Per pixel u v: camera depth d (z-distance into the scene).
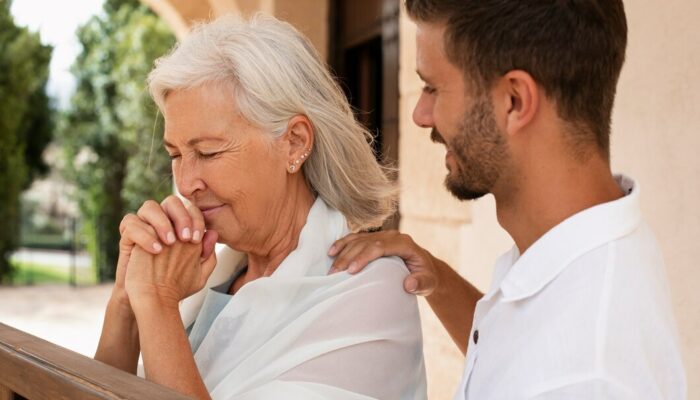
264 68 1.21
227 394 1.19
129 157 12.41
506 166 0.90
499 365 0.88
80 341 6.48
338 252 1.31
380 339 1.25
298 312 1.24
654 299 0.83
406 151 2.96
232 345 1.25
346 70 4.02
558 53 0.85
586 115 0.87
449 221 2.71
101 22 12.52
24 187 13.45
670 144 1.80
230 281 1.44
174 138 1.22
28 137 13.19
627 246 0.85
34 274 11.82
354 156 1.37
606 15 0.87
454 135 0.92
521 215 0.92
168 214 1.23
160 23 11.53
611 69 0.88
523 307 0.88
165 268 1.20
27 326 7.20
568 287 0.84
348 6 3.95
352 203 1.39
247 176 1.22
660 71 1.82
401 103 2.99
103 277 11.49
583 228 0.85
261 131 1.23
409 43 2.91
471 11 0.88
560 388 0.79
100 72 12.50
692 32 1.73
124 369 1.30
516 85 0.87
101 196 12.34
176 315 1.18
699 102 1.72
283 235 1.31
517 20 0.86
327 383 1.21
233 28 1.24
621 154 1.95
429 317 2.87
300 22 4.02
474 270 2.58
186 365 1.13
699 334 1.74
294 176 1.31
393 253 1.33
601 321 0.80
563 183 0.88
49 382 0.94
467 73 0.90
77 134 12.89
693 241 1.75
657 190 1.84
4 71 11.23
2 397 1.08
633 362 0.79
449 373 2.75
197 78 1.19
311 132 1.28
